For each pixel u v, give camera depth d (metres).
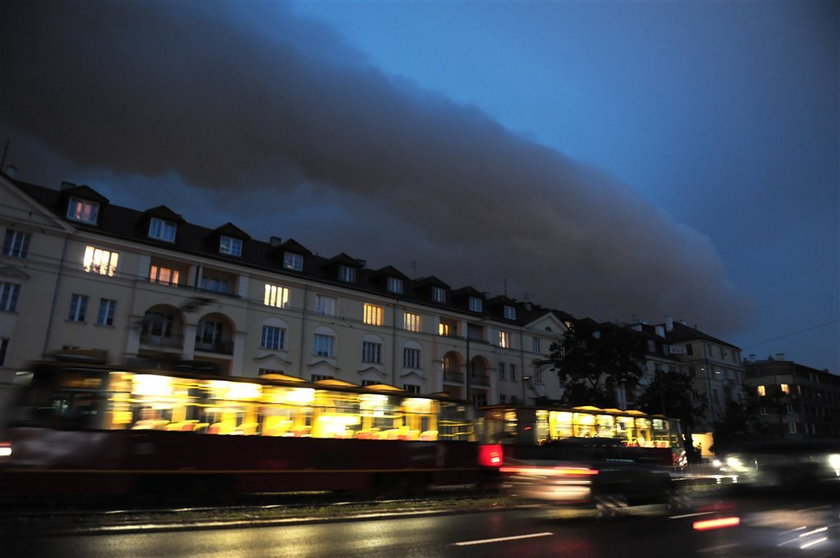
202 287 37.47
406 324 46.41
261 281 39.12
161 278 36.06
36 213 31.27
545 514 14.16
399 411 18.70
